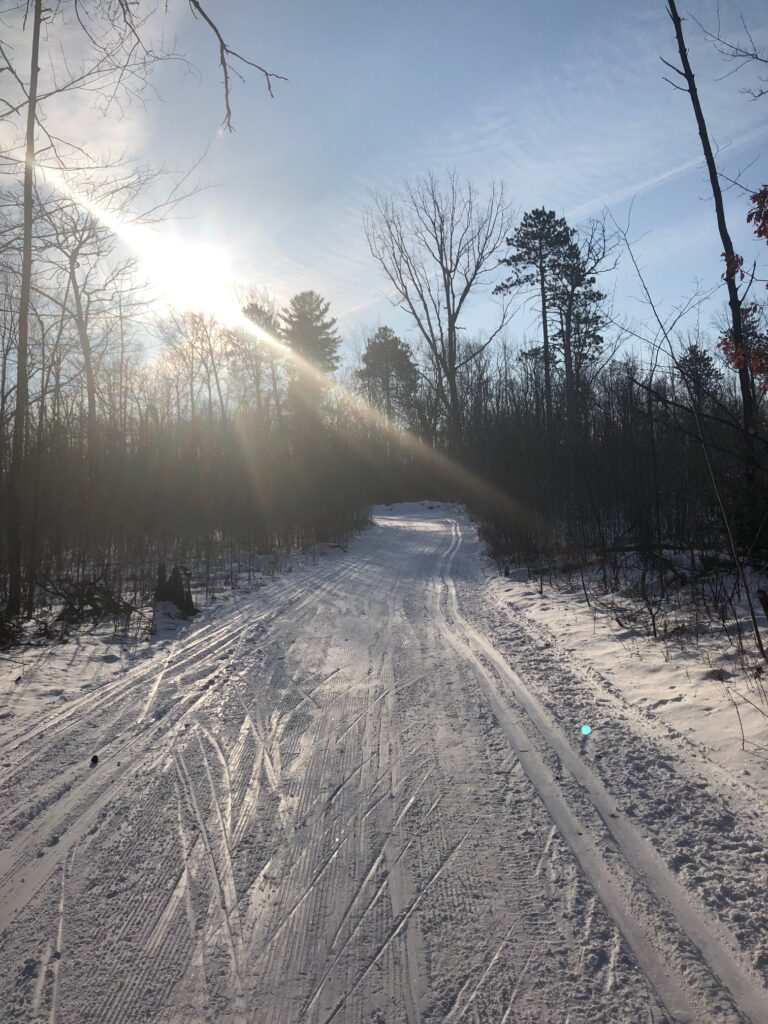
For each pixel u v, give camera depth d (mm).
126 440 20938
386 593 14555
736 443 10289
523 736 5965
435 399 48406
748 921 3359
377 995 2961
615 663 8070
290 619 11789
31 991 3021
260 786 5117
